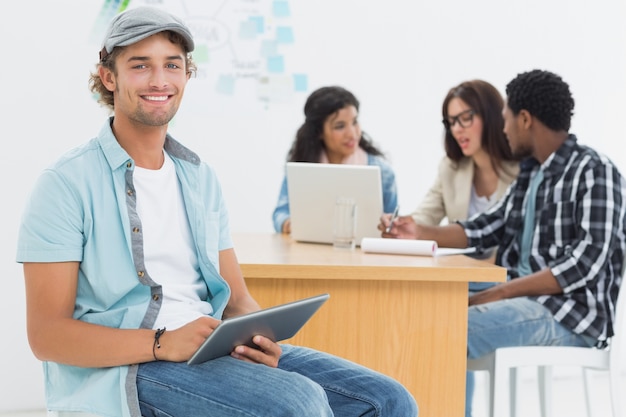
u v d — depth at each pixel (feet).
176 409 5.53
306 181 9.89
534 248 9.73
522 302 9.14
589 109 15.26
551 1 14.96
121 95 6.00
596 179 9.28
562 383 15.15
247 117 13.91
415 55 14.52
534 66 14.97
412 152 14.62
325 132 12.01
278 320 5.70
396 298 8.11
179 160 6.42
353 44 14.25
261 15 13.85
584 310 9.11
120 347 5.60
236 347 5.76
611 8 15.19
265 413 5.30
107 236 5.88
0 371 13.04
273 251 9.02
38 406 13.25
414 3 14.44
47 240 5.66
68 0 12.99
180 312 6.03
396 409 6.12
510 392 10.16
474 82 11.46
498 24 14.80
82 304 5.90
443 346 8.13
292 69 14.02
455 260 8.52
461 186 11.75
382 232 9.80
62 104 13.07
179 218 6.30
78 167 5.87
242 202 13.99
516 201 10.27
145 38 5.91
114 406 5.65
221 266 6.86
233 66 13.79
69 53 13.05
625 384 15.20
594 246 9.11
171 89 6.05
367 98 14.37
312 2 14.02
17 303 13.03
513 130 9.98
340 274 7.84
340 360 6.47
